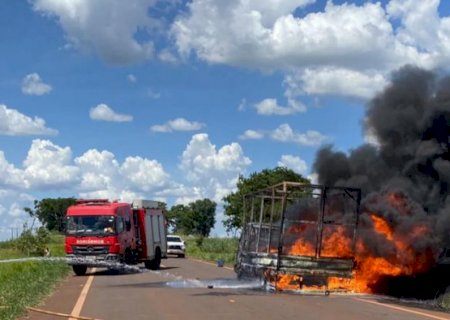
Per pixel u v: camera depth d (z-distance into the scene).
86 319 14.70
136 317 14.98
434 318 14.63
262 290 21.72
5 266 31.70
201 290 22.08
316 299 18.97
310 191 22.00
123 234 32.53
